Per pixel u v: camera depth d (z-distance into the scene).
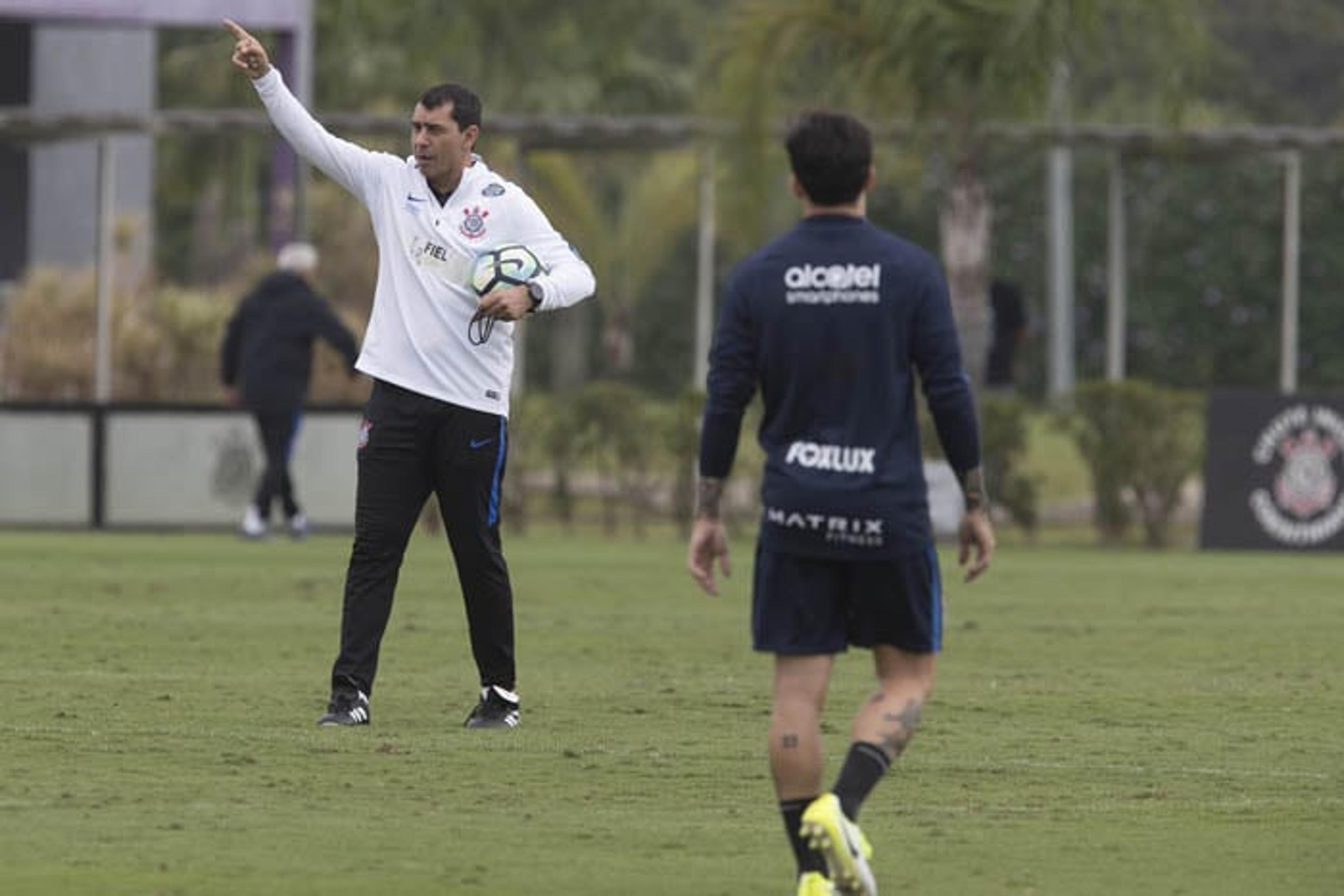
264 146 154.75
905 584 24.38
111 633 49.25
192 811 28.48
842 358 24.25
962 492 25.09
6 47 117.69
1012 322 95.06
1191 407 84.31
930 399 24.53
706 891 24.36
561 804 29.44
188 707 37.75
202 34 162.00
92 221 117.31
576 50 166.38
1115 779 31.94
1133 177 124.50
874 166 24.78
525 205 35.31
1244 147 87.12
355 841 26.77
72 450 85.38
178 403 85.12
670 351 139.25
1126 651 49.00
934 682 43.03
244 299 79.56
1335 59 173.50
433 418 35.03
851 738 31.30
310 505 84.62
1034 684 42.91
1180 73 86.56
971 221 88.25
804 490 24.14
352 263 117.88
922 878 25.17
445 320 34.97
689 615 55.50
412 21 159.75
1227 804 29.97
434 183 35.28
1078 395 84.81
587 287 34.94
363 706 35.78
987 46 84.75
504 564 35.75
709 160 88.31
